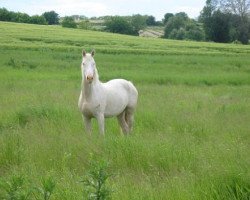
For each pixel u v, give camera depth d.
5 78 22.91
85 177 5.08
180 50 52.44
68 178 6.92
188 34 110.81
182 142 9.20
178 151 8.30
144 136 10.39
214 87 22.72
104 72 27.19
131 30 119.94
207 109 14.67
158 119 12.35
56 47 43.62
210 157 7.77
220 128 11.34
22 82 21.14
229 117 12.85
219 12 104.25
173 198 5.76
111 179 6.98
